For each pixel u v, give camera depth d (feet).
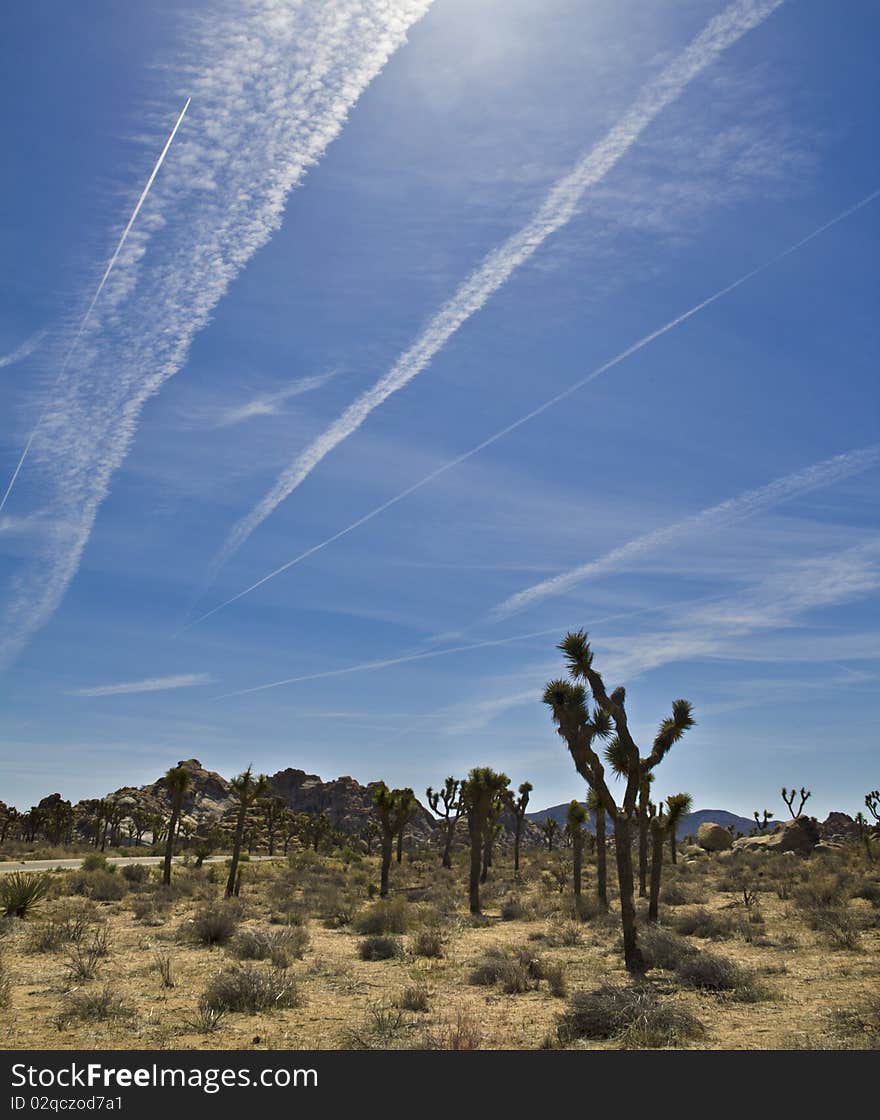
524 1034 35.91
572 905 102.63
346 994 45.68
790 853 185.26
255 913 95.04
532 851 294.87
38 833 356.59
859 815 223.10
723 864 182.80
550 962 58.54
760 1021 37.88
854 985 46.09
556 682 60.54
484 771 109.81
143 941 66.08
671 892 112.57
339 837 402.11
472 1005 42.91
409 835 428.15
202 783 486.79
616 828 57.52
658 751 61.16
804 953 60.13
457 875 181.16
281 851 372.17
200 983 47.42
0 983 43.68
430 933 67.92
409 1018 39.09
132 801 402.11
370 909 93.15
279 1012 40.04
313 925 87.04
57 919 79.20
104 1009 38.42
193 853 260.21
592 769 58.49
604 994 39.06
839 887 108.58
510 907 99.86
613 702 59.93
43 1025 36.37
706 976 47.19
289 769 586.04
